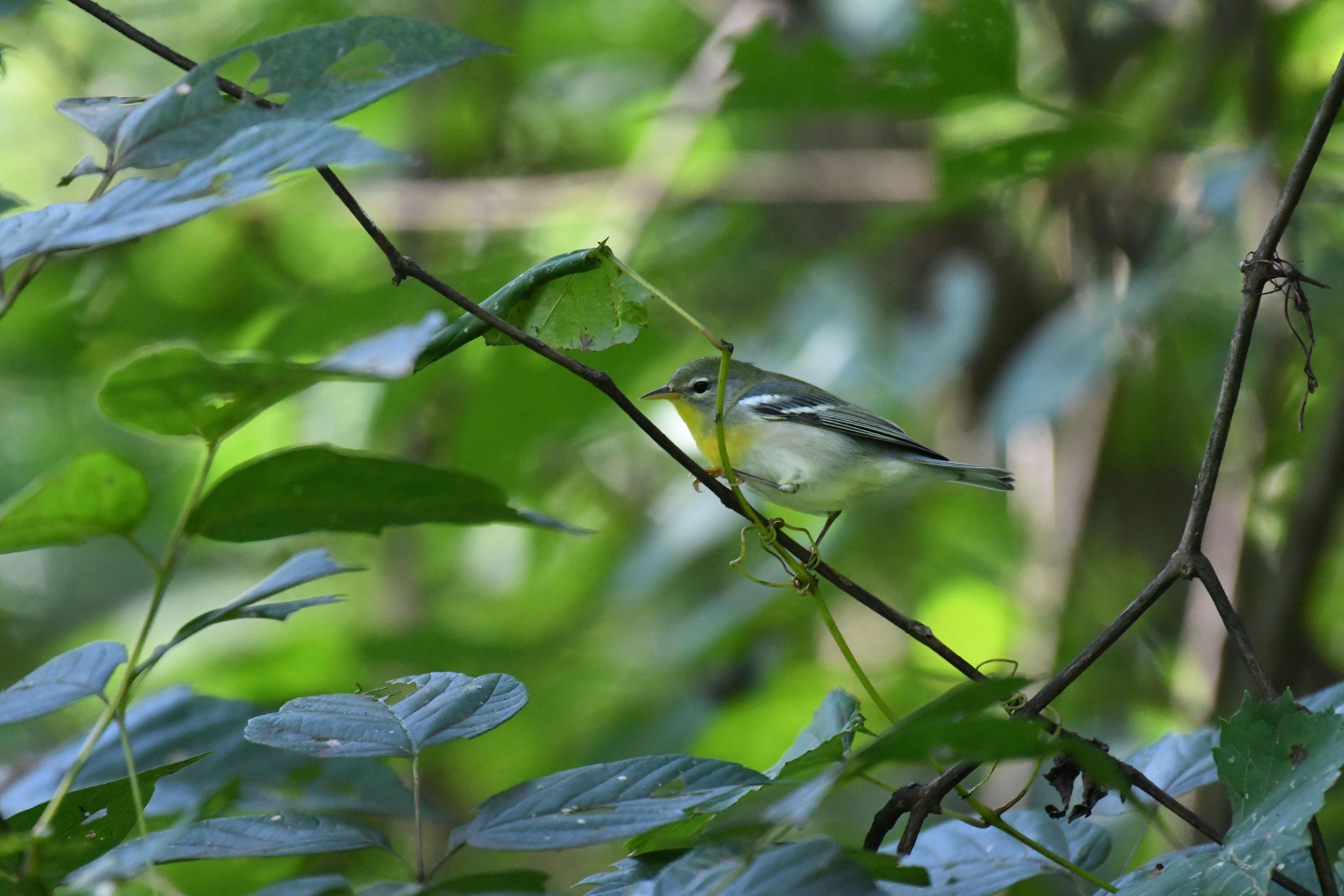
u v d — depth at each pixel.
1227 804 8.46
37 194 14.40
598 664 12.88
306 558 3.79
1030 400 9.78
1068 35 11.61
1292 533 9.30
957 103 9.27
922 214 9.99
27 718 3.64
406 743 3.81
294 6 12.33
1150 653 12.16
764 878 3.21
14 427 14.82
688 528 12.66
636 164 13.86
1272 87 10.23
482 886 3.15
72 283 13.55
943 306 12.00
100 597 15.54
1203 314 11.75
